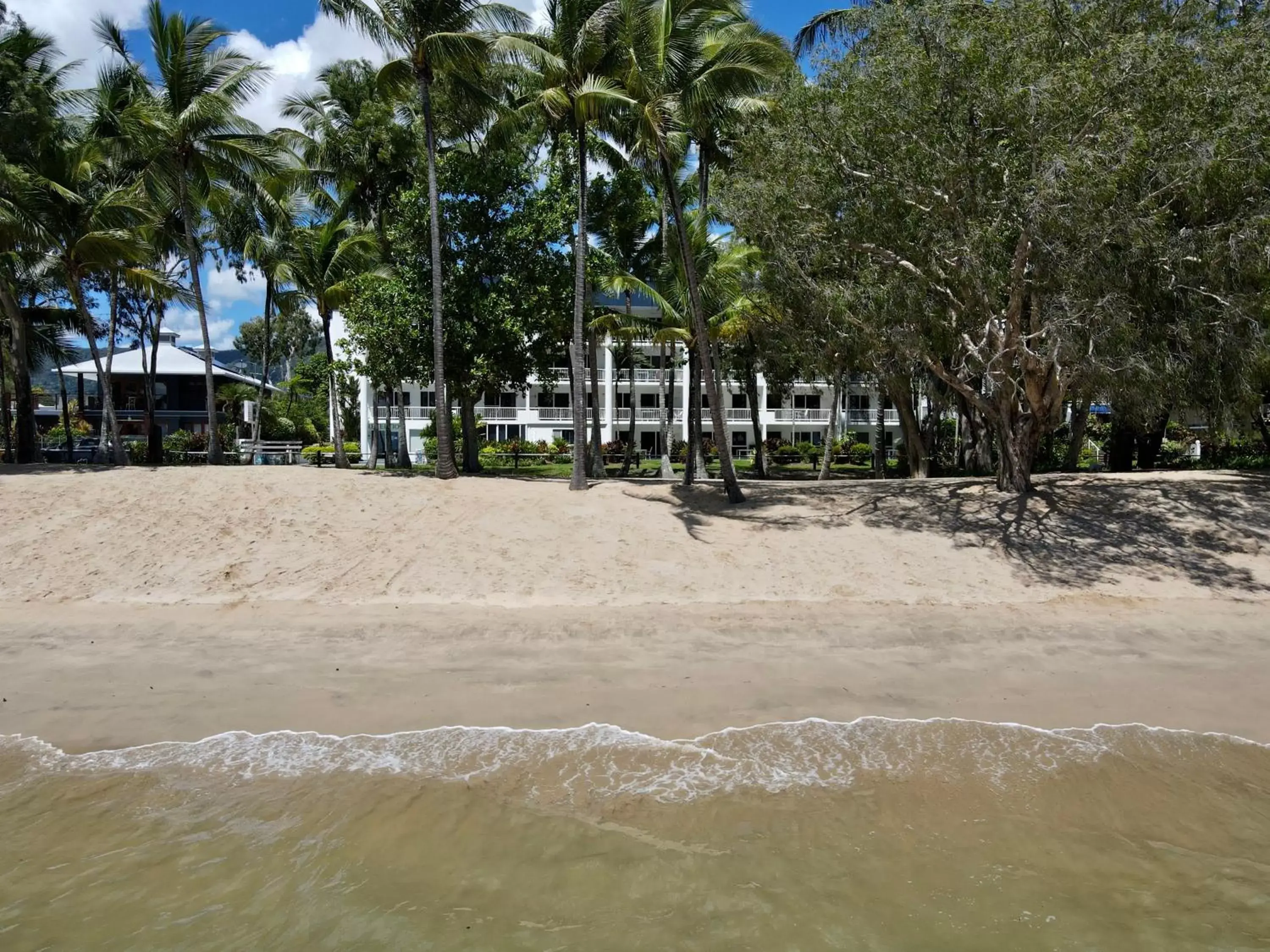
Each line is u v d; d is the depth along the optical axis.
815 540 13.30
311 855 4.91
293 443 39.81
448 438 17.41
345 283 22.56
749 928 4.16
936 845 5.05
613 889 4.54
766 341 22.08
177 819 5.37
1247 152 11.45
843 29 16.95
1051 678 8.28
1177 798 5.74
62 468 17.45
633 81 14.02
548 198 18.77
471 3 15.41
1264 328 13.12
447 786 5.88
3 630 9.45
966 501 15.25
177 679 8.07
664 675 8.27
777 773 6.11
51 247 19.14
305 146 23.44
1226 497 14.76
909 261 13.74
